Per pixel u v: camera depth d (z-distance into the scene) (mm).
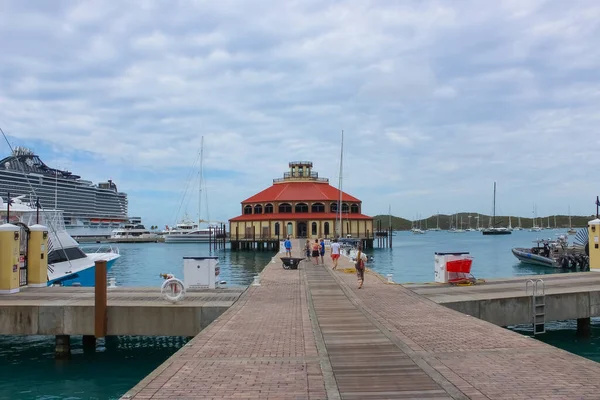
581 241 55500
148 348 17828
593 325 20516
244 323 13398
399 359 9633
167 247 124875
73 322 15781
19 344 18359
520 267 55938
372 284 22516
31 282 20938
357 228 94375
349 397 7508
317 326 12984
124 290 19516
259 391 7820
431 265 60281
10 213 33031
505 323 16906
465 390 7691
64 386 13844
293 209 92375
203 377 8555
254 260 70250
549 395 7383
